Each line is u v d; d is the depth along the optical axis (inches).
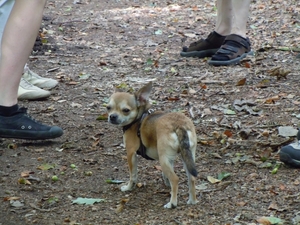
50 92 346.3
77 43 468.8
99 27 522.9
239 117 302.4
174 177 203.2
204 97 333.1
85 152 261.7
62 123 297.3
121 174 239.1
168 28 522.9
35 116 306.7
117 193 221.3
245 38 406.0
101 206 210.2
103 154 259.6
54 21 542.9
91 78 375.2
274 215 200.4
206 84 356.8
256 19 541.6
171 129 199.9
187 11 594.6
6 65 255.6
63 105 325.7
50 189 224.7
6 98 260.8
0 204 211.6
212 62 394.6
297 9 576.1
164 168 202.2
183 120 201.9
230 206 207.8
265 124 290.4
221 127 289.1
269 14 563.5
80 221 198.8
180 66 398.3
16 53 254.7
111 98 217.2
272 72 364.5
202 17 565.9
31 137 265.1
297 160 236.7
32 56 427.8
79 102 331.0
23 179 229.0
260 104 318.0
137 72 388.2
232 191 219.8
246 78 363.9
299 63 392.8
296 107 311.4
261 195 215.8
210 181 228.1
